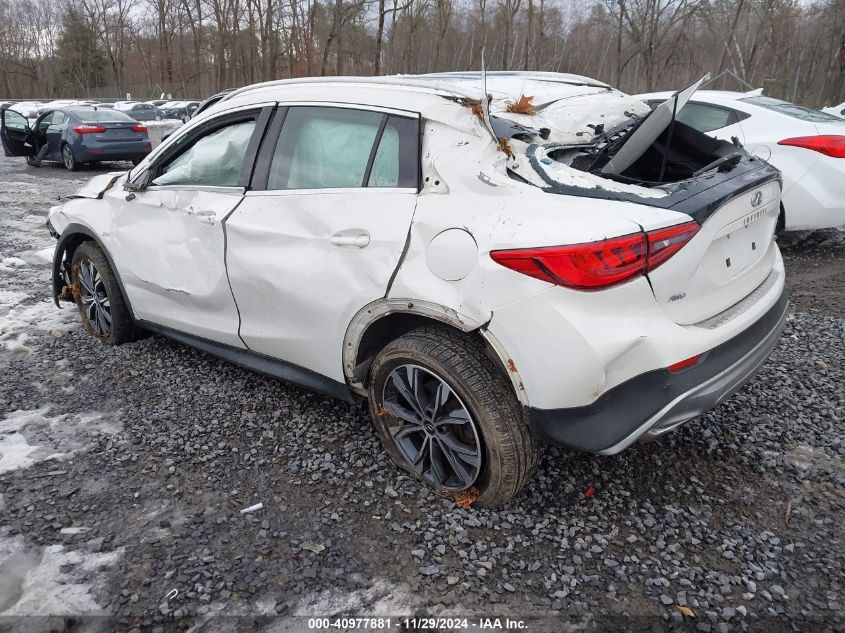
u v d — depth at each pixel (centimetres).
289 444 329
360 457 317
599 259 223
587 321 229
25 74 6544
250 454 320
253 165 335
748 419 350
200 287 358
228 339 358
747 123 649
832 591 236
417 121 280
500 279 237
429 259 256
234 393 382
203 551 254
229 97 371
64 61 6038
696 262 245
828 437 334
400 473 303
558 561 250
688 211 239
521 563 248
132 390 387
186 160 379
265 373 348
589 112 339
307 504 283
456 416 267
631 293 231
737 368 263
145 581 239
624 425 238
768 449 324
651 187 261
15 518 271
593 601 231
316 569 245
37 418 353
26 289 582
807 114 652
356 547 257
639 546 258
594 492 290
